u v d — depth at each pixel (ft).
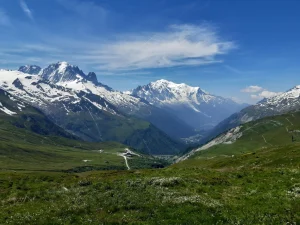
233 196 113.39
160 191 117.19
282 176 139.33
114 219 90.43
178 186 128.67
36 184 190.08
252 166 228.63
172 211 94.02
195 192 118.93
